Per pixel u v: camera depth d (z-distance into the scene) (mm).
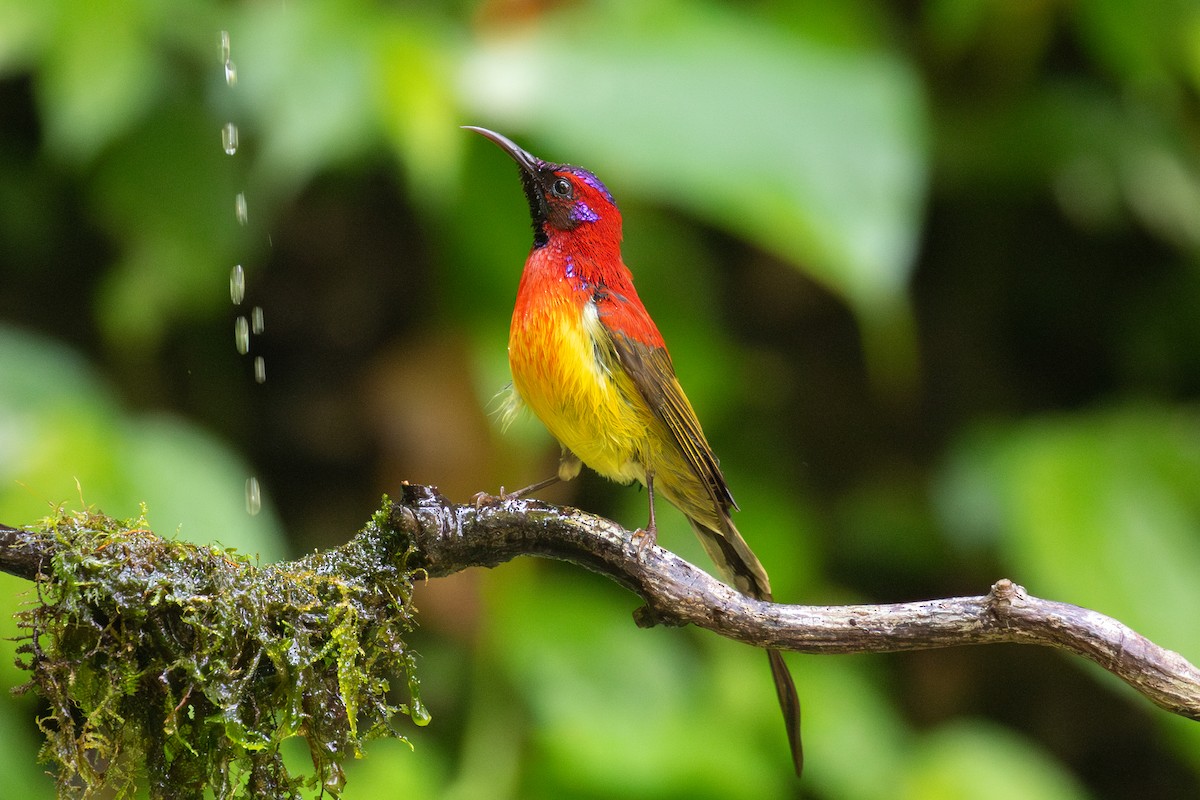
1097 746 13023
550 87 9883
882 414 13211
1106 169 12109
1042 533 10461
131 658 5418
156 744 5562
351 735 5512
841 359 13195
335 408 12133
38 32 9852
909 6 12219
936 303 13484
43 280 11938
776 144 9734
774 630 5949
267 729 5621
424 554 5984
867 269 9555
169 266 10875
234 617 5457
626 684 10297
